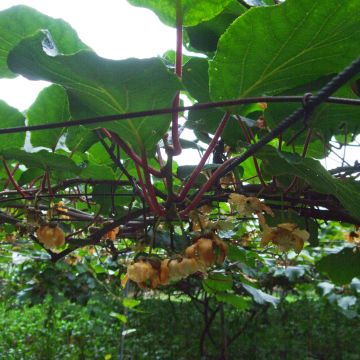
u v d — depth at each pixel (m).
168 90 0.28
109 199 0.60
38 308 2.71
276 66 0.32
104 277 1.89
